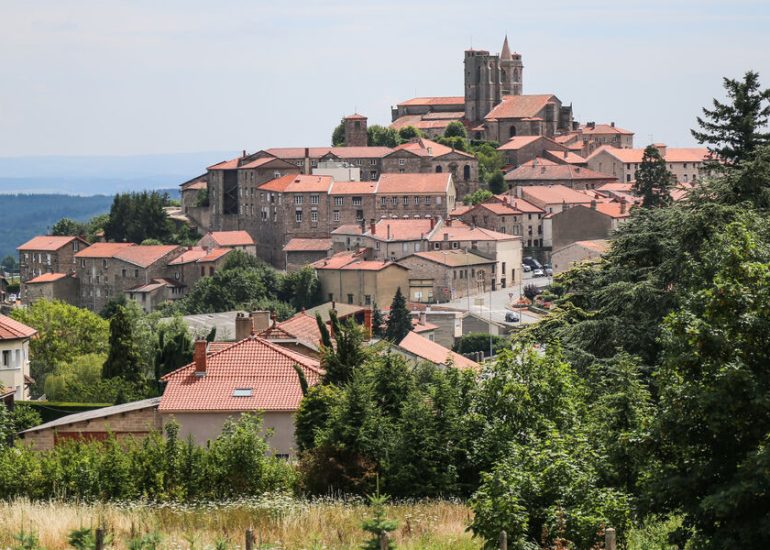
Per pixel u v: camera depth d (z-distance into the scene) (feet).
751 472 236.63
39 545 287.48
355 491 399.65
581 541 276.41
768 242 376.48
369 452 404.16
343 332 497.05
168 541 298.35
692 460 253.65
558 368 393.70
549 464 290.15
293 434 520.83
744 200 507.30
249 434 408.46
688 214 495.41
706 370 249.14
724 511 237.66
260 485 401.49
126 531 322.34
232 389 545.85
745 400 242.17
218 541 288.30
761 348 247.70
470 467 401.90
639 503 262.88
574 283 563.48
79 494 392.06
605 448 292.40
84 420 556.10
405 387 433.89
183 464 400.26
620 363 344.28
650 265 537.65
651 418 265.34
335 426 407.44
